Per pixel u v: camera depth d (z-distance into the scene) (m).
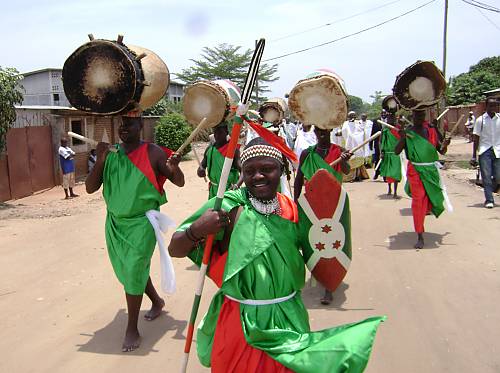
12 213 11.88
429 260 6.80
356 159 11.55
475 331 4.65
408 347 4.38
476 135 10.16
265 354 2.67
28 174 15.87
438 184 7.50
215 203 2.74
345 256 3.07
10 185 14.89
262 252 2.73
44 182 16.97
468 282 5.91
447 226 8.68
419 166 7.45
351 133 15.60
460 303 5.30
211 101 6.53
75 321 5.20
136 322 4.64
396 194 12.03
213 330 2.98
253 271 2.74
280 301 2.78
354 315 5.13
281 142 2.82
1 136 13.45
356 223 9.22
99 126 20.47
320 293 5.79
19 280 6.55
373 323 2.57
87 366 4.26
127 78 4.27
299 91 5.91
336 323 4.96
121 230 4.62
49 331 4.97
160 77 4.68
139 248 4.57
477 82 45.53
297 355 2.55
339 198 3.01
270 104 10.80
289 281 2.80
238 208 2.82
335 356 2.45
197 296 2.97
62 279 6.53
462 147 27.36
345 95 5.80
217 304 2.95
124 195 4.53
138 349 4.55
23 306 5.63
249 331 2.67
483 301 5.34
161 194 4.76
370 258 7.00
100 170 4.64
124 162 4.59
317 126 5.98
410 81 7.26
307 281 6.23
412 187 7.52
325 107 5.88
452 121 36.75
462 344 4.41
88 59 4.31
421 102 7.27
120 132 4.62
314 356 2.50
